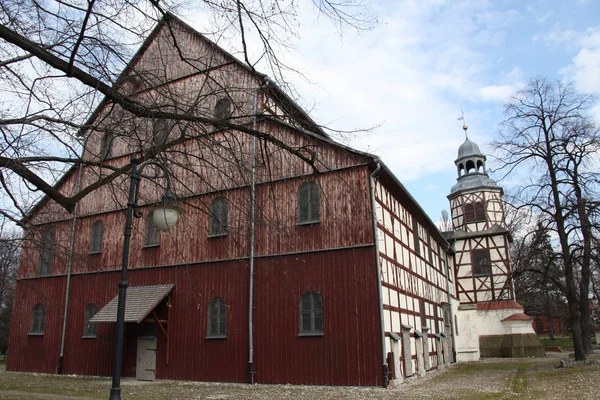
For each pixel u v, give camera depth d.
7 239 10.06
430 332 25.56
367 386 16.59
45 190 8.73
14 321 26.05
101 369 22.28
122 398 14.95
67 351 23.64
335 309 17.64
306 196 19.09
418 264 25.33
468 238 39.50
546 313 51.50
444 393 15.46
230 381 18.77
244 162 9.73
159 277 21.67
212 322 19.91
